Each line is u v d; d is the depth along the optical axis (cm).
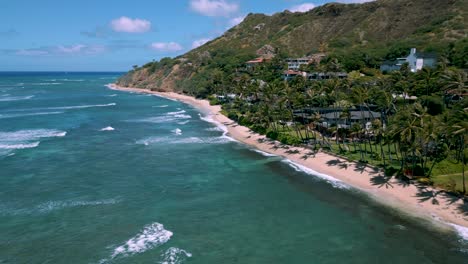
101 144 7081
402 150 4559
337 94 7138
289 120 7975
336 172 5203
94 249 3194
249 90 9775
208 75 17562
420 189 4272
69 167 5531
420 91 7144
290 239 3394
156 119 10500
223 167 5644
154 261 3019
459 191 4062
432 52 11325
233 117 10225
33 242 3303
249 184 4875
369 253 3136
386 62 11931
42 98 16338
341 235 3453
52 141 7269
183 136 8000
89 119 10306
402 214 3794
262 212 3988
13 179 4938
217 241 3356
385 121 6378
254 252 3169
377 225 3612
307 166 5619
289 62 15612
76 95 18388
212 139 7700
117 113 11719
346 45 17125
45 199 4281
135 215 3884
